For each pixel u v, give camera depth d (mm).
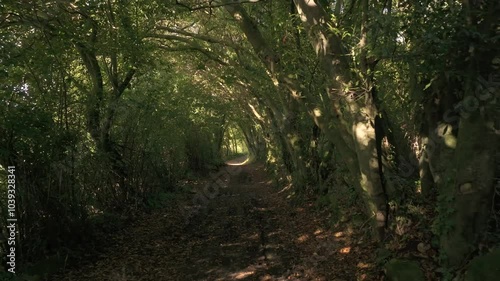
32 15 7992
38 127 6941
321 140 12312
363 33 5500
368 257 6645
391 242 6336
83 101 8898
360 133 6383
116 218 10391
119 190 11867
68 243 7934
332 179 11172
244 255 8117
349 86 6094
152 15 10266
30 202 7086
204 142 25516
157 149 14172
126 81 11344
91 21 9148
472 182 4395
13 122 6496
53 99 7715
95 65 10258
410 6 4605
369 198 6797
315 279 6422
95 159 9773
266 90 14570
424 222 6137
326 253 7566
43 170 7426
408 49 5113
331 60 6375
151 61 11211
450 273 4652
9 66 6695
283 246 8531
